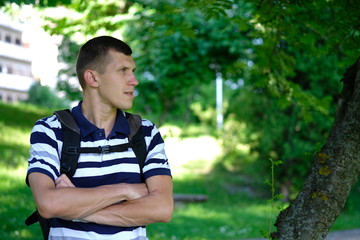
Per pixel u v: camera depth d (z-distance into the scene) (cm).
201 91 2866
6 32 1944
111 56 229
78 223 219
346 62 499
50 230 223
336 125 313
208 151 2150
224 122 1661
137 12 649
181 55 1009
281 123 1334
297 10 466
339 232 896
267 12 454
